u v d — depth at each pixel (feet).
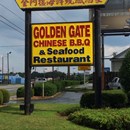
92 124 47.16
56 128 44.86
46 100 110.32
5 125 46.39
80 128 45.60
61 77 317.22
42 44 59.26
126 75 67.62
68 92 157.48
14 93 148.66
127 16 141.28
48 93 126.62
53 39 59.11
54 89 131.54
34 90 126.00
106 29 141.69
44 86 126.93
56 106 70.38
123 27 141.49
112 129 45.57
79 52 58.54
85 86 203.82
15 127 45.03
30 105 58.44
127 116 45.73
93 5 57.72
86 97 62.69
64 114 57.52
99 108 56.65
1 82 395.96
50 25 59.21
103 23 142.00
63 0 58.29
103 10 142.31
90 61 58.23
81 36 58.49
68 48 58.80
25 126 45.78
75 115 50.65
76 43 58.59
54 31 59.11
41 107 68.44
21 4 58.95
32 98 117.60
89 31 58.29
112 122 45.57
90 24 58.29
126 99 65.67
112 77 157.38
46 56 59.16
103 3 57.41
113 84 136.77
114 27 141.79
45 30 59.26
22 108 61.57
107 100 64.18
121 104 64.49
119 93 64.64
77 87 199.82
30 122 48.83
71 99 114.52
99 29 58.13
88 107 62.28
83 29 58.44
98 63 57.88
